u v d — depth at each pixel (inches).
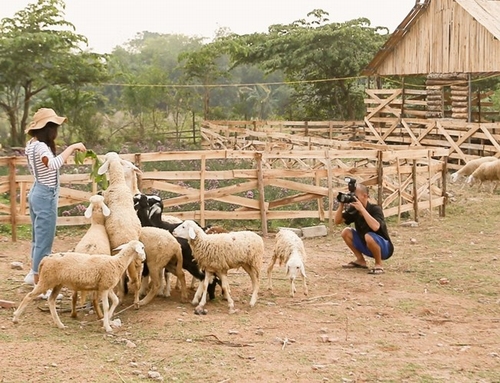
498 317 327.3
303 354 273.0
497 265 426.6
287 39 1469.0
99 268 287.3
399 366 262.4
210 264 322.0
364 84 1701.5
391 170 553.6
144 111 1588.3
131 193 354.0
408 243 494.3
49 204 336.8
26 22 1301.7
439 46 1061.1
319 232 515.2
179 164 684.7
